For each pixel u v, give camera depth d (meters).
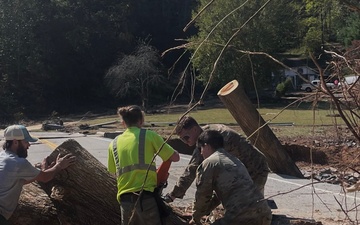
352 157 5.71
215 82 47.72
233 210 5.18
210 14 40.19
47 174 6.31
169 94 65.56
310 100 4.79
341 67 4.46
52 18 71.56
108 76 64.38
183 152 18.41
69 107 70.31
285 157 13.08
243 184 5.23
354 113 4.20
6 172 5.88
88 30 73.06
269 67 49.84
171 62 70.31
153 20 80.62
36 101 69.00
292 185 11.66
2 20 69.44
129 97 69.62
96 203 6.94
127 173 5.79
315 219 8.17
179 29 80.69
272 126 29.59
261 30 47.91
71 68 72.19
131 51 76.00
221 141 5.50
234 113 12.09
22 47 69.62
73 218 6.94
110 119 49.09
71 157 6.59
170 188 10.95
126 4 77.06
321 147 17.73
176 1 82.44
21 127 6.14
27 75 70.50
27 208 6.99
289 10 49.62
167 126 34.75
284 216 7.67
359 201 9.64
